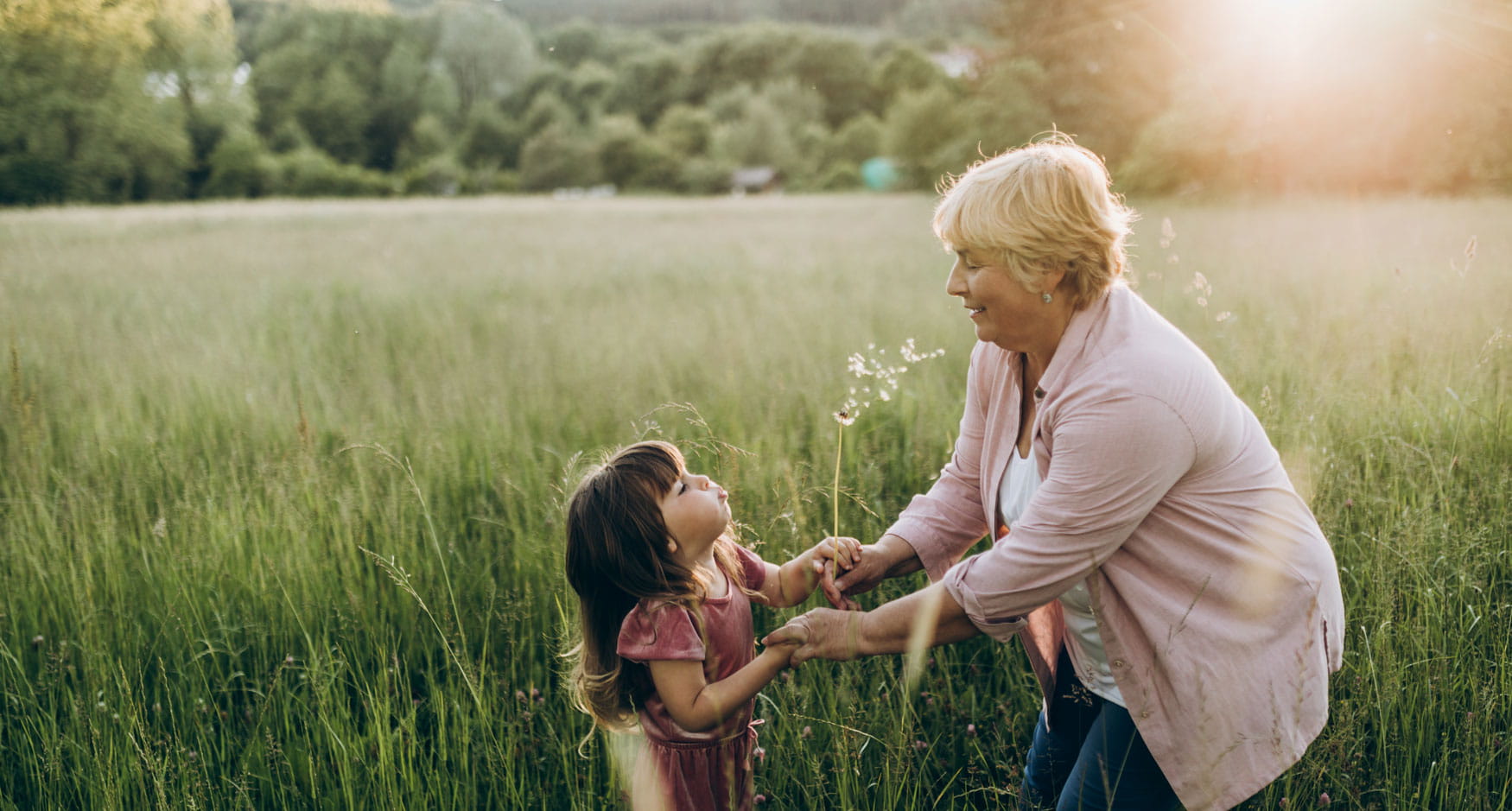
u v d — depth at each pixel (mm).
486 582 3268
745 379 5719
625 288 12320
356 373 6582
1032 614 2271
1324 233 12023
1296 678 1882
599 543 1992
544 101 98000
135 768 2402
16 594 3340
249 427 5238
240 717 2924
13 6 51156
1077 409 1837
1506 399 3910
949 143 58594
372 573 3234
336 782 2529
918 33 132875
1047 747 2369
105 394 5969
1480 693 2424
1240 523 1865
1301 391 4109
